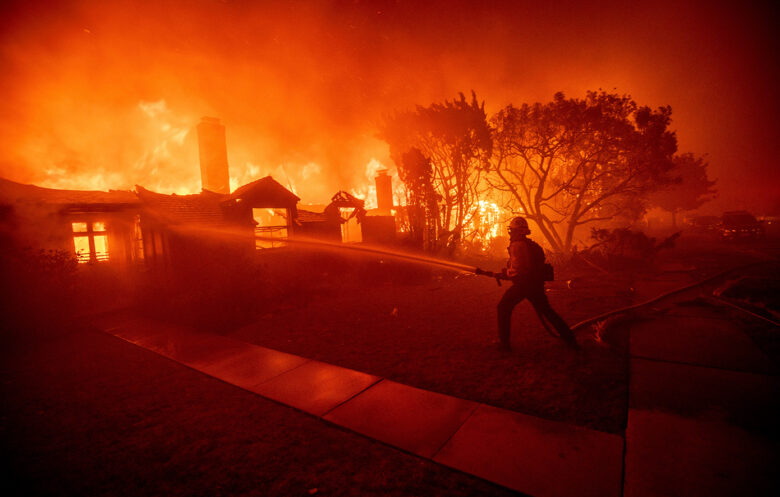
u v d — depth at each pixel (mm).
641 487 2457
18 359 6035
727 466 2615
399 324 6887
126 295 10734
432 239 15062
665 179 14930
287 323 7418
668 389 3773
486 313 7387
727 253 16328
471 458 2869
